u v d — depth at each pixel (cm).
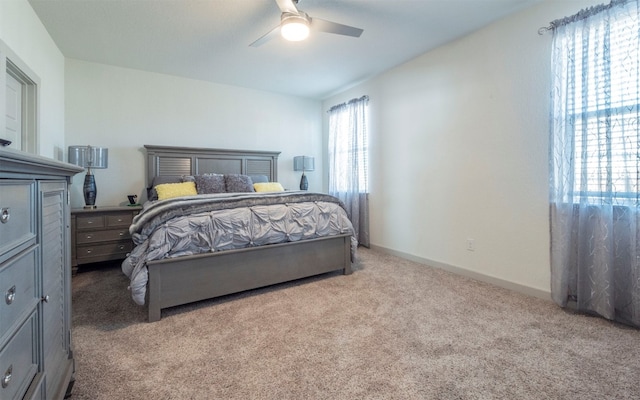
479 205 302
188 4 254
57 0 248
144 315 221
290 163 528
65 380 124
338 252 312
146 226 221
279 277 273
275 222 267
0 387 72
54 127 322
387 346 180
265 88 485
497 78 283
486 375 152
